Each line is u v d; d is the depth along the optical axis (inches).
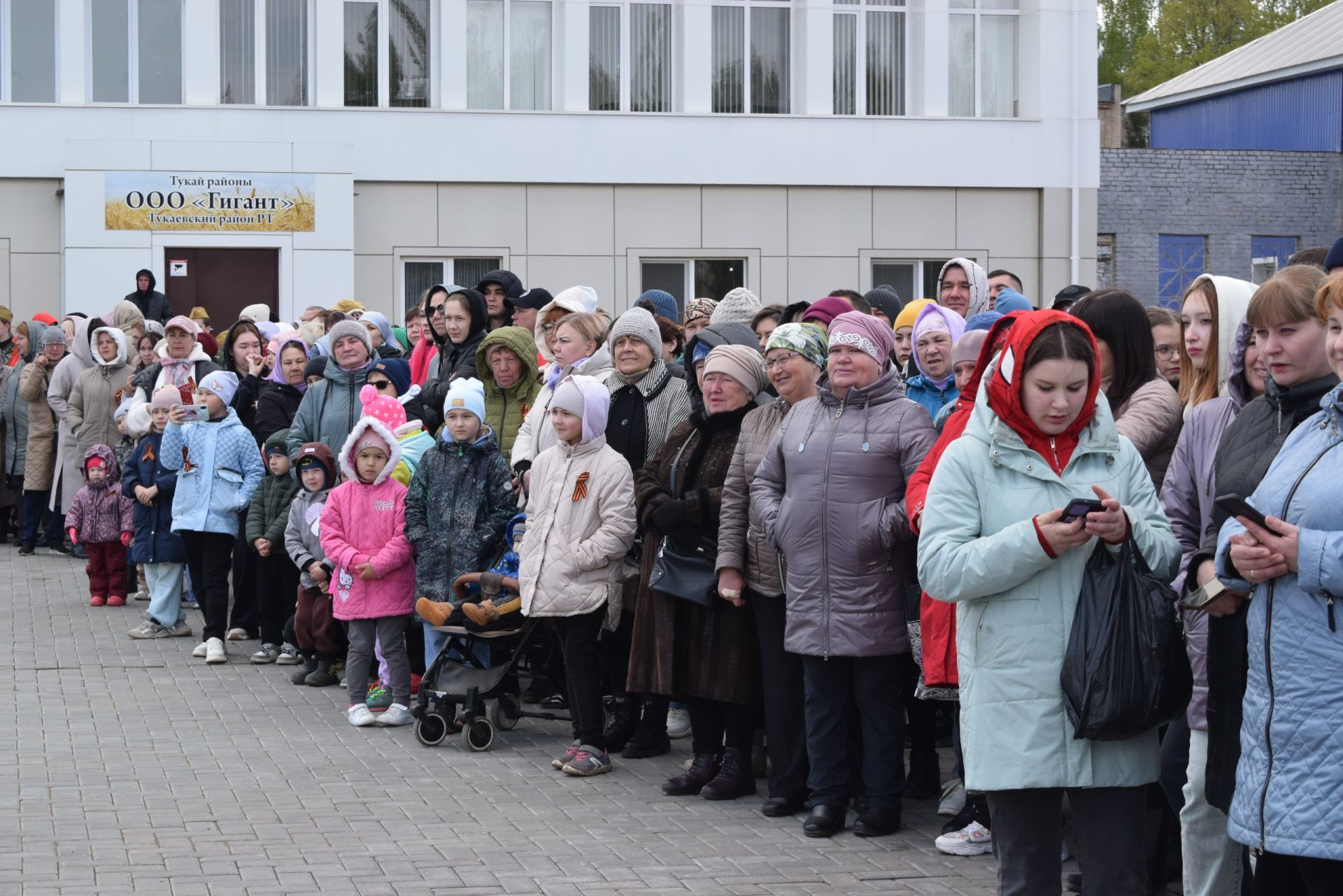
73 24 848.9
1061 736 167.5
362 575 337.4
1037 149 924.6
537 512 303.7
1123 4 2364.7
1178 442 198.8
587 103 893.2
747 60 911.7
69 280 820.0
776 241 904.9
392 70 881.5
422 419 391.2
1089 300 219.6
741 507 269.4
